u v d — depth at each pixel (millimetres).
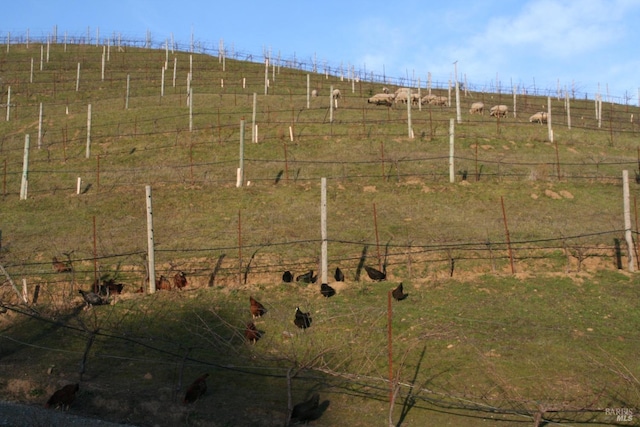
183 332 21094
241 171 38312
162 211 34688
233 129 49719
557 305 22641
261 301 23172
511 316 21672
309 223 31672
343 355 18703
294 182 38625
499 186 37344
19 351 20219
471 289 24016
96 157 45562
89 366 18875
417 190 36875
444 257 26891
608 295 23406
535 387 16859
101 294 24391
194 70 86375
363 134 47656
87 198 37125
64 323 21859
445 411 15719
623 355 18859
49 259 28094
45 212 35250
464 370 17953
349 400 16359
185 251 27812
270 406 16016
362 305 22562
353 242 26562
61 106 65125
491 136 48375
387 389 15969
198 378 16906
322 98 64125
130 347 20109
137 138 49281
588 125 59188
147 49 106562
